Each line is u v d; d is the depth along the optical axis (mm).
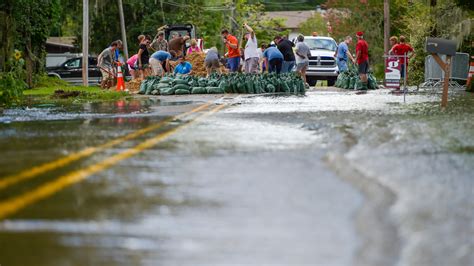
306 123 31016
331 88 74312
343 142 24031
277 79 63562
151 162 20016
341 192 15695
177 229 12758
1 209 14281
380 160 20031
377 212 13875
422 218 13469
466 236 12336
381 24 136375
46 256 11234
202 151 22188
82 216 13672
